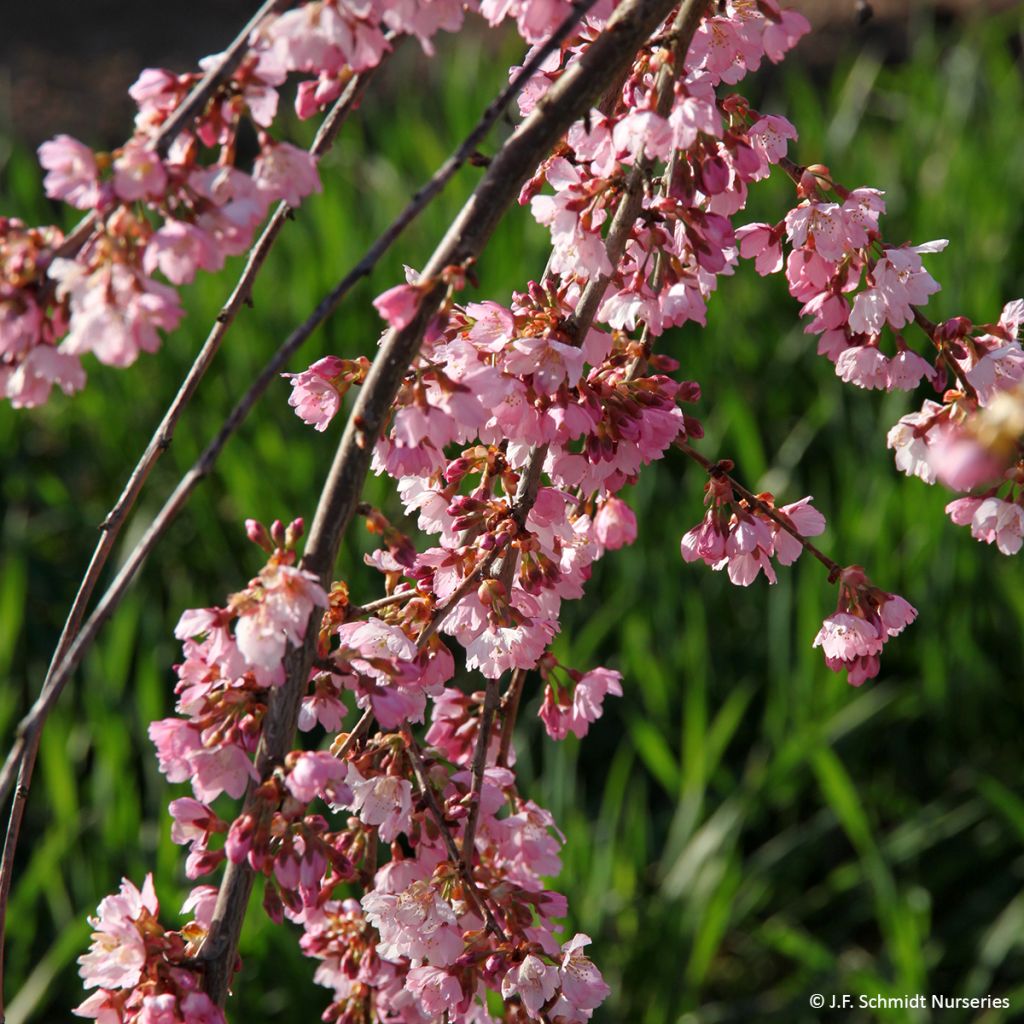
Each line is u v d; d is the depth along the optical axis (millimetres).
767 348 4305
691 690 3104
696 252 1822
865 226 1864
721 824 2852
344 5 1751
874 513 3279
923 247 1866
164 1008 1781
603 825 2898
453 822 1862
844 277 1875
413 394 1806
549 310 1838
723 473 1884
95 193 1734
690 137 1804
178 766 1803
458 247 1768
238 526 3834
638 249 1874
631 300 1841
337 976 1934
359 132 5188
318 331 4059
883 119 5801
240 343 4031
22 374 1736
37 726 1741
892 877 3059
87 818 3035
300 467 3662
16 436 4223
